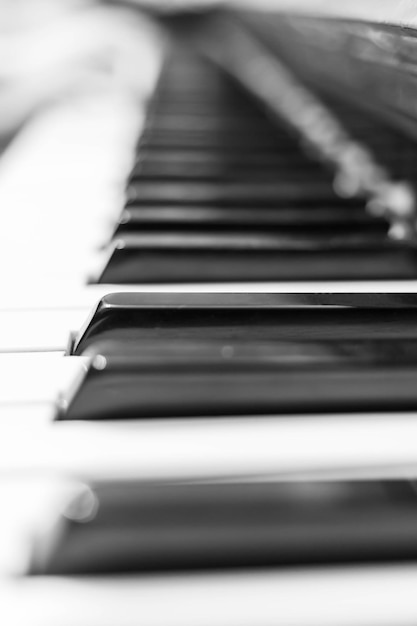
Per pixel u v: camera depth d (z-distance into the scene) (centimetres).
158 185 42
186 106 65
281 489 25
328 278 34
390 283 34
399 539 24
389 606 23
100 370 27
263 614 23
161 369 27
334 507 25
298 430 26
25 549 24
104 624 23
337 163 46
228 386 27
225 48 121
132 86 85
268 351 28
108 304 30
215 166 46
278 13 99
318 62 65
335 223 37
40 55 120
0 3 151
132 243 35
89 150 50
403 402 27
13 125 73
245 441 26
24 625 23
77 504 24
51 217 38
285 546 24
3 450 26
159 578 23
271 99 69
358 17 44
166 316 30
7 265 34
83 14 162
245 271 34
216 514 24
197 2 163
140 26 161
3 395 27
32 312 31
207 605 23
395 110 41
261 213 39
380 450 26
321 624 23
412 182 40
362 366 28
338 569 24
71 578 23
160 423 27
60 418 27
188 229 37
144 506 24
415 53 36
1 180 43
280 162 47
